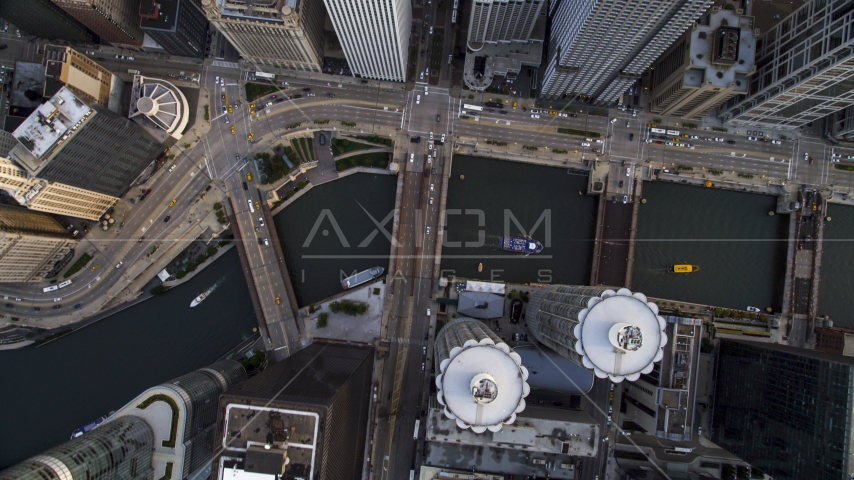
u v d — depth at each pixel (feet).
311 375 625.41
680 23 599.16
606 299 520.42
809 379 630.74
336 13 643.86
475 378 511.81
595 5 574.97
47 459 554.05
